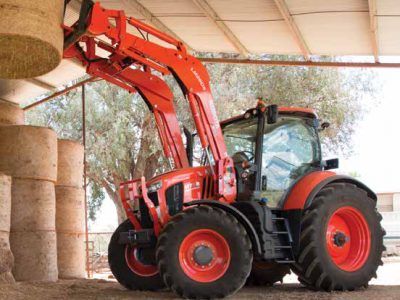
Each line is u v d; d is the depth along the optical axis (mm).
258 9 8062
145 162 18688
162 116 7023
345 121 18469
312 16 8070
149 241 6277
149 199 6328
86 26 5984
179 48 6523
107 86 18516
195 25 8828
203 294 5707
